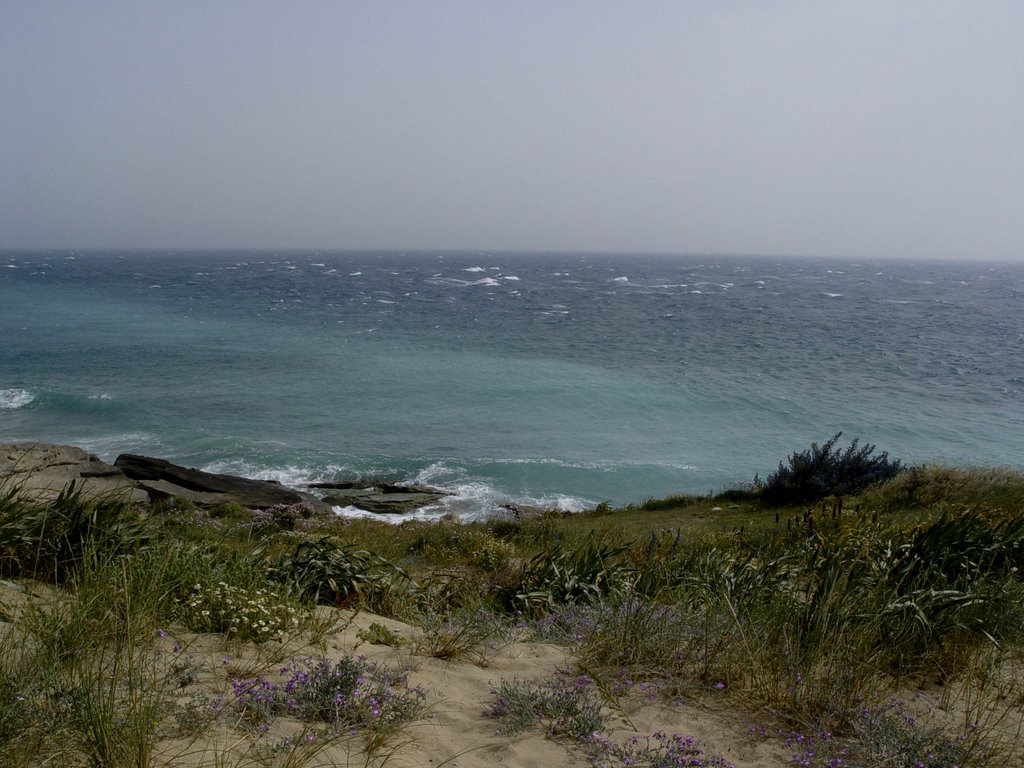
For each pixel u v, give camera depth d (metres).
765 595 5.80
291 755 2.88
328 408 37.88
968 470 16.61
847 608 4.77
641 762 3.26
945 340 67.50
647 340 64.00
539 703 3.74
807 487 18.30
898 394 43.16
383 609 6.18
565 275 190.12
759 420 36.62
